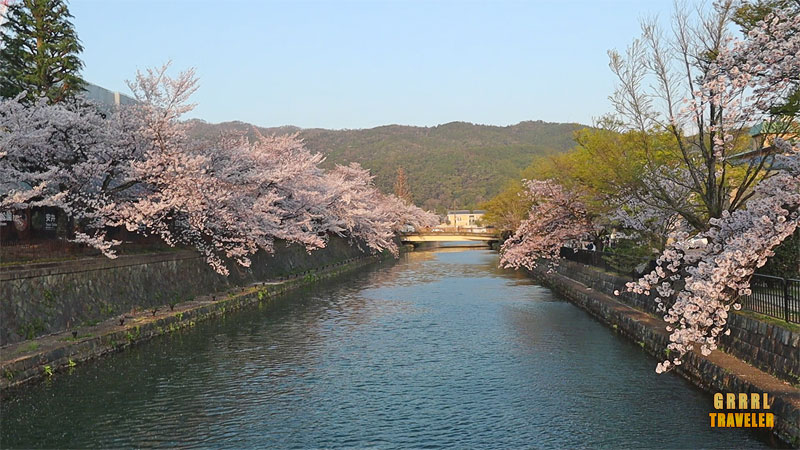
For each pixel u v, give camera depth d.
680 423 11.43
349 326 21.86
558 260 38.25
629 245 26.52
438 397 13.33
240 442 10.76
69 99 21.84
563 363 16.20
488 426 11.55
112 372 14.94
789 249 15.13
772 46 10.68
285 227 30.94
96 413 12.12
